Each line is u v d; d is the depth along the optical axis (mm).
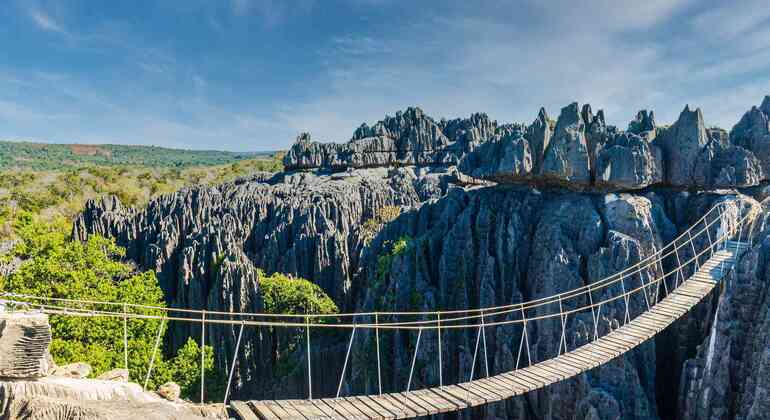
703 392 47750
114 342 55344
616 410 50562
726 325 47312
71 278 55500
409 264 76125
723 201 62375
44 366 19562
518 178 76125
